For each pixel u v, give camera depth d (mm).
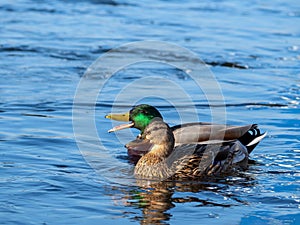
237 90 30828
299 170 21688
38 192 19109
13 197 18672
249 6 49719
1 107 27422
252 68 34594
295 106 28609
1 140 23422
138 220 17453
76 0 50125
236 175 21344
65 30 41250
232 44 39062
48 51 36531
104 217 17578
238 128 22328
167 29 42219
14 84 30812
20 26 41844
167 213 18000
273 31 42469
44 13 45656
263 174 21344
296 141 24266
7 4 47812
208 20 45125
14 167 20953
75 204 18391
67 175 20547
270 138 24547
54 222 17188
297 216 18078
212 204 18734
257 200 19125
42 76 32188
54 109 27484
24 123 25484
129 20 44438
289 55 37188
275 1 51406
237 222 17578
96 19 44469
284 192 19797
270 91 30734
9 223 17047
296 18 46125
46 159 21844
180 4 50094
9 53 35906
